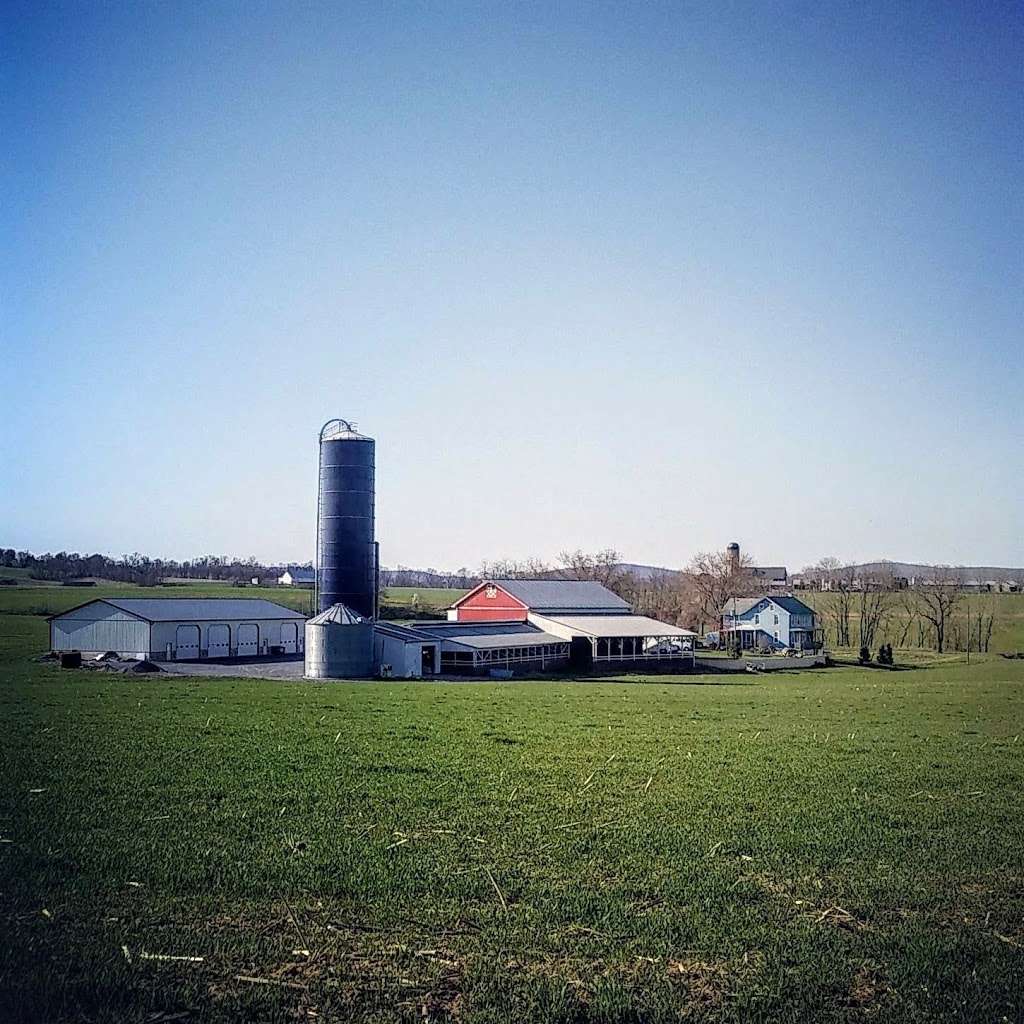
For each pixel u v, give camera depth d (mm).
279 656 78688
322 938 12242
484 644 68625
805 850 16594
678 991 10812
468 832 17609
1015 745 29438
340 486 71188
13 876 14570
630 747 28109
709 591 122812
